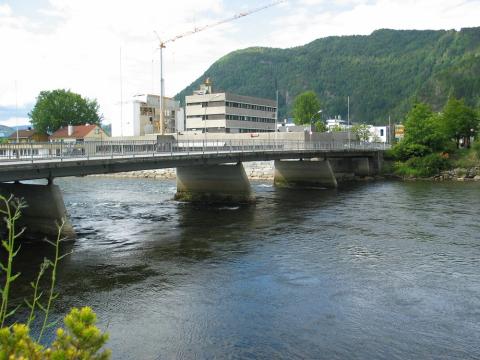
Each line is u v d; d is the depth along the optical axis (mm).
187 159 42750
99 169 34031
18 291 19422
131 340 14781
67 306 17703
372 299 18281
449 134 96562
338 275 21516
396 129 130875
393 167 85562
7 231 31094
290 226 34469
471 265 23031
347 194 56594
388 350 14047
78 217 39156
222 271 22375
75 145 32781
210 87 130875
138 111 128250
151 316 16750
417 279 20797
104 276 21672
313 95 150000
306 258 24766
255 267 23047
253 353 13875
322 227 33844
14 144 29672
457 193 54625
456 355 13750
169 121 139000
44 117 124125
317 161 67625
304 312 17000
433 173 80188
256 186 69688
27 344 5215
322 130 133500
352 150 74625
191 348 14219
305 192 60281
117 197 54375
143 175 89312
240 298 18531
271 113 138625
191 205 47406
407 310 17125
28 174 28359
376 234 30938
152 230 33188
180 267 23172
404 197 51719
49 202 29875
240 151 49312
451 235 30156
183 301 18234
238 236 30875
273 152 56031
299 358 13570
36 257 25266
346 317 16500
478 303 17781
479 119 100438
